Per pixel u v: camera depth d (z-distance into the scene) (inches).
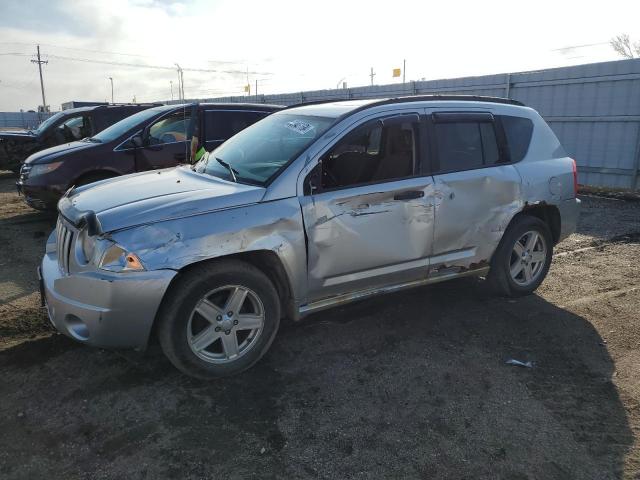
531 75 453.4
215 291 128.3
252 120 313.7
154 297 120.3
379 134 155.6
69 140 442.3
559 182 189.6
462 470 103.0
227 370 133.6
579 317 174.6
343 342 156.7
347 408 123.5
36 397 127.0
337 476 101.3
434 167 161.2
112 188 149.3
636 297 190.7
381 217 149.2
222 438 112.3
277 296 138.8
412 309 180.5
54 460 105.3
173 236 122.5
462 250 169.6
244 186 138.3
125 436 112.7
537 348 153.4
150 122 295.1
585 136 427.5
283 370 140.6
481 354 149.7
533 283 191.2
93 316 119.7
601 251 251.9
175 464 104.3
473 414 121.2
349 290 150.4
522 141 186.4
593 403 125.5
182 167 180.2
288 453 107.8
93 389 130.6
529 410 122.7
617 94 399.5
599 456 107.0
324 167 147.0
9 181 517.0
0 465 103.6
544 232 190.1
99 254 119.7
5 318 167.5
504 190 174.1
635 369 140.8
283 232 134.1
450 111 169.2
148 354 147.6
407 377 137.2
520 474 102.0
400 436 113.3
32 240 269.6
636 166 395.5
